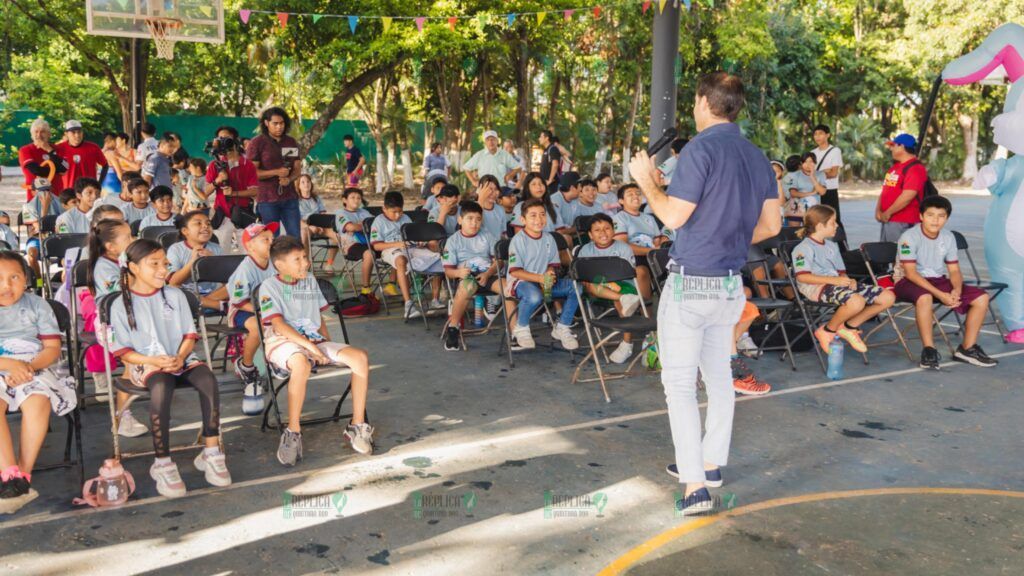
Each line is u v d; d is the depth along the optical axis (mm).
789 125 32531
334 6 17359
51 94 26156
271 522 3730
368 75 19250
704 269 3678
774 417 5266
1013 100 7117
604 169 28641
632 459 4531
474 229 7484
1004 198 7258
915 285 6605
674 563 3355
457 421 5180
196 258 5773
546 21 20484
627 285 6734
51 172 9078
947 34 29812
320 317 4934
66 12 17125
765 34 26078
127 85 18766
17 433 4922
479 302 7879
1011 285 7293
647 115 29125
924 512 3854
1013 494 4074
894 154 8008
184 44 20234
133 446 4723
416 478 4254
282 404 5504
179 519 3762
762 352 6957
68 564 3330
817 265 6629
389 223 8664
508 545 3512
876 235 15953
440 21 17281
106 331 4078
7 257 4035
